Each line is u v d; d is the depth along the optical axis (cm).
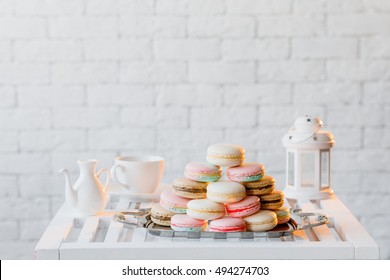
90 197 142
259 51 214
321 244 122
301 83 216
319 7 213
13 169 219
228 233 125
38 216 221
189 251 120
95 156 219
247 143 218
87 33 214
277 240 128
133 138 218
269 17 213
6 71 215
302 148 157
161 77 215
